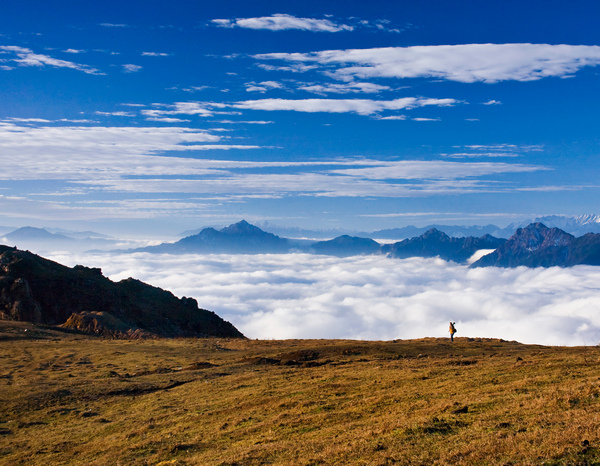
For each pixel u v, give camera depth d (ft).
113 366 156.66
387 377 102.99
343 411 76.69
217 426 79.71
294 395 94.84
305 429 69.97
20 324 259.80
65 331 261.24
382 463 48.39
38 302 315.37
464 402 68.64
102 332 266.77
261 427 74.23
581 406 56.65
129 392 117.70
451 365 114.83
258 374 126.31
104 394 116.47
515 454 44.68
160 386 121.39
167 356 175.63
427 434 55.98
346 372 116.88
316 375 116.67
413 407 72.08
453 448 49.60
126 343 219.61
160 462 64.59
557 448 43.96
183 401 102.94
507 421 55.52
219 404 96.07
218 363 154.30
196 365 149.79
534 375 84.74
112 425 90.68
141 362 163.12
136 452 71.15
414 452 50.39
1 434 92.02
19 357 175.42
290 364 147.02
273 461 56.70
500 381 83.20
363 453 52.80
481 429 54.29
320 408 81.25
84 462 71.00
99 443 79.82
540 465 41.63
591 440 44.24
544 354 126.93
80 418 98.63
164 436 77.66
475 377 90.27
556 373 81.92
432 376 97.96
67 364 161.99
